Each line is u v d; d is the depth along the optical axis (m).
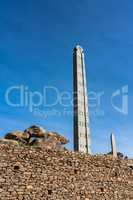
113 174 27.25
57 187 23.94
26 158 23.25
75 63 37.78
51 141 33.34
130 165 28.59
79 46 38.62
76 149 34.25
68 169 24.89
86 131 35.31
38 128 33.75
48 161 24.14
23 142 32.16
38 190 23.06
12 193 21.98
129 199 27.50
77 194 24.72
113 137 32.16
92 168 26.20
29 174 23.03
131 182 28.12
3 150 22.53
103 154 27.34
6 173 22.16
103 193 26.12
